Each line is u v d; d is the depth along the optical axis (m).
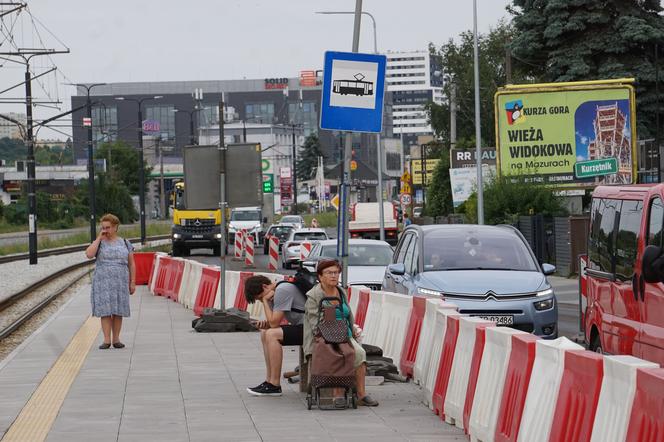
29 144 111.44
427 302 26.27
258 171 42.69
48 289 78.31
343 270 27.48
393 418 22.81
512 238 35.47
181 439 20.61
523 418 16.98
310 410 23.89
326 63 26.89
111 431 21.55
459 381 21.55
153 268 67.94
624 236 24.81
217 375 29.64
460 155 138.25
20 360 33.91
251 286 26.52
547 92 98.81
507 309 31.61
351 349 23.94
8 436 21.19
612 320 25.56
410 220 141.12
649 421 12.60
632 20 112.25
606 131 98.31
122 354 35.00
